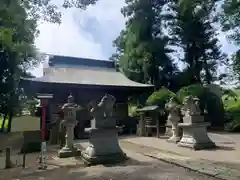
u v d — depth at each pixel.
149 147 9.43
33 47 16.06
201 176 4.89
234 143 10.15
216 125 19.38
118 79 18.02
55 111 14.99
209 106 19.61
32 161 7.44
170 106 11.64
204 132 9.10
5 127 17.11
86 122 15.68
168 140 11.24
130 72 23.83
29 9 10.58
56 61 19.83
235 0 16.64
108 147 6.70
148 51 21.77
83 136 14.88
